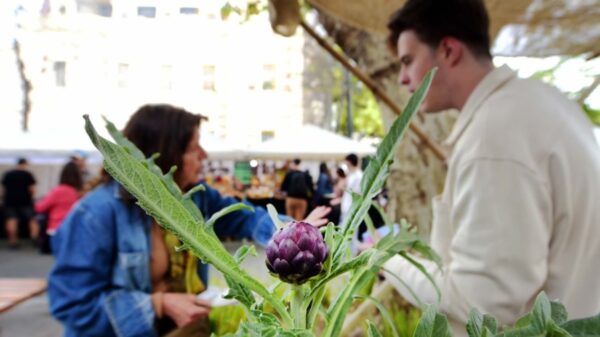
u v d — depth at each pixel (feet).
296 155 29.63
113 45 37.09
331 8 5.38
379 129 39.06
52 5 37.27
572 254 2.73
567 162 2.73
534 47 5.38
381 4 5.16
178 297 3.82
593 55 5.33
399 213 6.91
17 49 35.19
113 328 3.62
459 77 3.35
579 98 5.38
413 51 3.48
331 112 43.52
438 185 6.58
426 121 6.65
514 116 2.77
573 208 2.71
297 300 1.19
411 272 3.15
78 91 37.81
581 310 2.76
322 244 1.14
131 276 3.74
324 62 38.73
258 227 4.39
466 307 2.69
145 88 36.63
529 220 2.60
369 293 3.88
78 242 3.68
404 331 3.90
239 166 28.60
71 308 3.64
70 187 17.70
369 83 5.38
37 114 37.40
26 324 12.48
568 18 4.94
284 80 38.93
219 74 37.37
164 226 1.02
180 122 4.07
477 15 3.25
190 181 4.27
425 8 3.31
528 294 2.56
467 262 2.70
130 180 0.97
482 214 2.68
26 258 22.44
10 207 25.04
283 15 4.79
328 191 19.53
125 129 4.10
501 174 2.67
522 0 4.84
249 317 1.24
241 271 1.12
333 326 1.32
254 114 38.58
